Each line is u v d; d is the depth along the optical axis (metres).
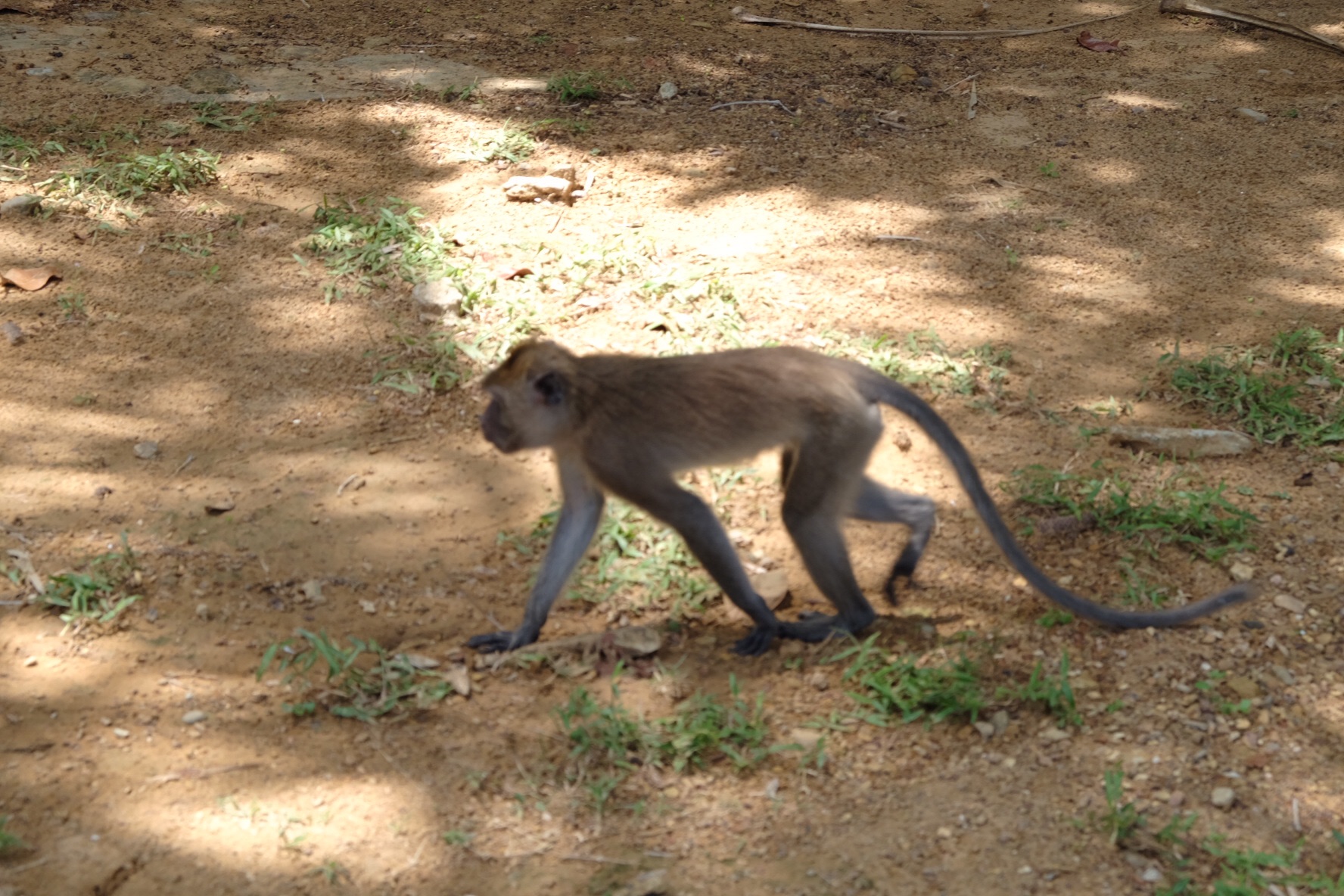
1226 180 9.79
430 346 7.48
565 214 8.92
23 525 6.11
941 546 6.32
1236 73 11.77
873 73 11.57
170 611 5.68
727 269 8.35
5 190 8.69
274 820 4.66
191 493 6.41
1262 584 6.00
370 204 8.86
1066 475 6.65
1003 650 5.61
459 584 5.98
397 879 4.46
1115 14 13.22
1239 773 4.95
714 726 5.11
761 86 11.15
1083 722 5.20
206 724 5.08
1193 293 8.39
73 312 7.63
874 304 8.12
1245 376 7.41
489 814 4.75
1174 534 6.27
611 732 5.02
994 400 7.33
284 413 7.00
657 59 11.57
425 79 10.87
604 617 5.91
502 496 6.54
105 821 4.61
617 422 5.26
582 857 4.58
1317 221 9.24
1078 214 9.27
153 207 8.70
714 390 5.29
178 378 7.20
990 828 4.70
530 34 12.01
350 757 4.96
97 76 10.47
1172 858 4.57
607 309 7.86
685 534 5.37
